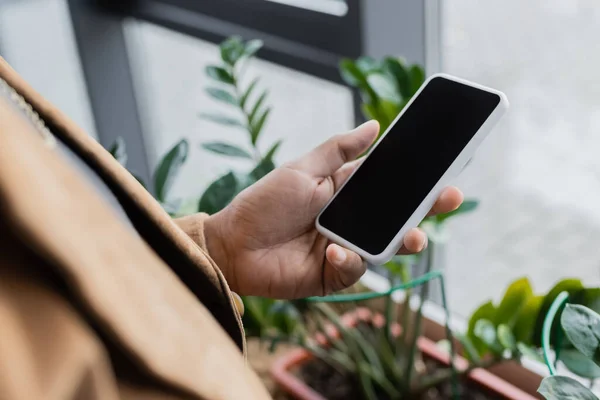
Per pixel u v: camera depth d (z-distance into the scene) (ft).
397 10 3.24
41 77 5.06
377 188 2.06
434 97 2.05
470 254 3.65
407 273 2.92
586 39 2.82
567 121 3.03
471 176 3.50
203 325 1.04
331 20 3.43
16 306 0.75
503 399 2.95
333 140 2.18
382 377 3.10
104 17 4.95
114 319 0.79
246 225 2.14
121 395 0.87
